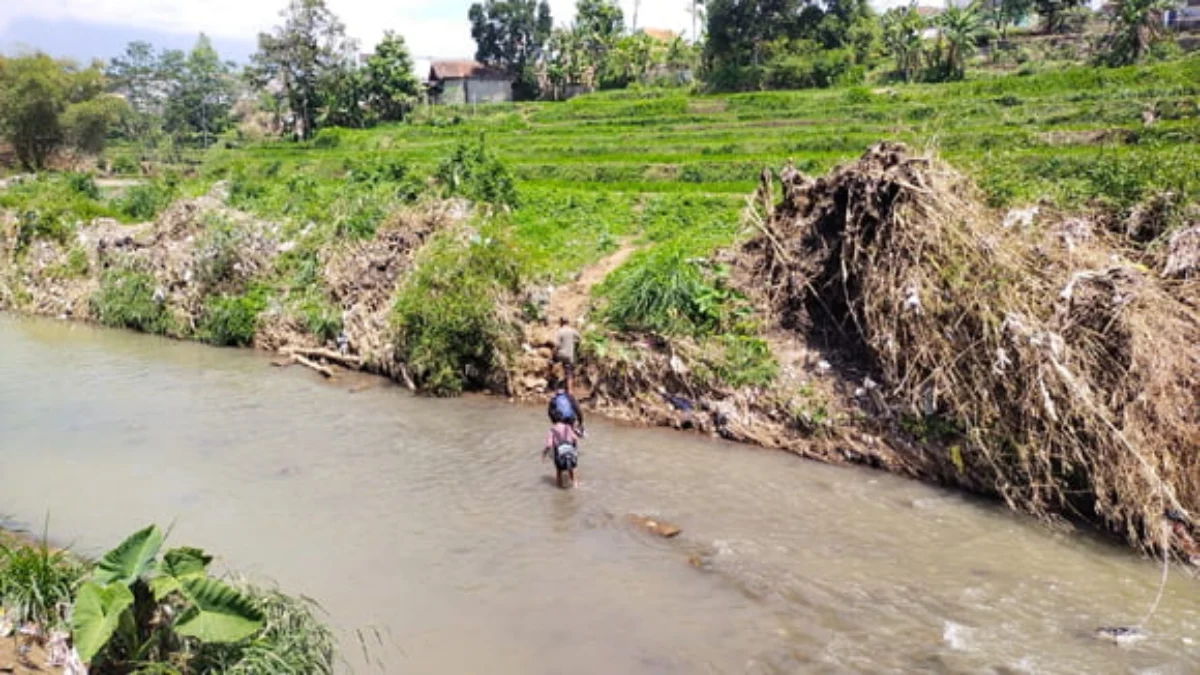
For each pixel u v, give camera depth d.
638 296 16.38
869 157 14.50
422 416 16.00
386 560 10.14
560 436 12.43
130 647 6.43
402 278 20.02
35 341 23.05
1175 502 9.98
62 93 66.75
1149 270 12.62
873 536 10.83
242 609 6.51
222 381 18.62
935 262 12.80
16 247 29.98
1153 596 9.29
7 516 11.22
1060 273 12.30
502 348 17.31
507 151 41.81
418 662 8.00
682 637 8.49
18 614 6.78
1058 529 10.98
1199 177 14.17
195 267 23.39
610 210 25.48
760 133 40.31
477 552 10.38
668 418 15.17
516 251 18.83
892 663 8.01
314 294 21.86
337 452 14.02
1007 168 16.00
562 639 8.45
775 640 8.44
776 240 16.38
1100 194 15.09
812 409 13.83
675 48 87.69
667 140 41.09
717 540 10.72
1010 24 76.81
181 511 11.52
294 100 80.06
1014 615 8.89
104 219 29.72
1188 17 65.38
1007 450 11.69
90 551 10.13
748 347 15.10
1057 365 10.93
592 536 10.84
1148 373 10.68
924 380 12.65
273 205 28.23
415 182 26.88
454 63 96.12
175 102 102.62
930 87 50.34
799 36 73.00
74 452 13.88
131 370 19.66
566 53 92.12
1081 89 42.34
